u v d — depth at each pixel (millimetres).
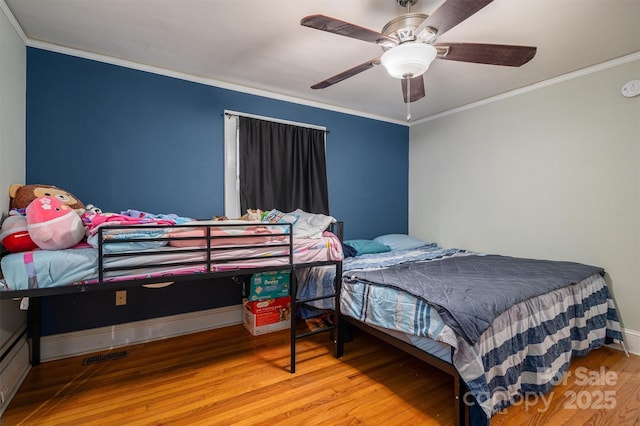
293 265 2055
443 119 3816
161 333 2617
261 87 3059
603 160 2551
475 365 1434
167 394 1814
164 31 2092
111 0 1770
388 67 1758
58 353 2254
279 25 2018
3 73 1785
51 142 2244
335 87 3061
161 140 2645
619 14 1874
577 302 2166
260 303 2711
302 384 1924
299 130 3314
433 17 1438
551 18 1915
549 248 2883
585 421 1585
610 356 2318
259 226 1956
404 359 2260
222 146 2928
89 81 2371
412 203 4207
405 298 1789
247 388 1877
